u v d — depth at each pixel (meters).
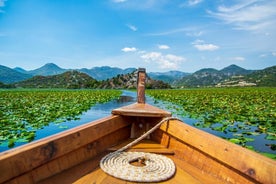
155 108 3.66
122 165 2.33
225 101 16.11
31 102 15.28
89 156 2.62
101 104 15.38
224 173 2.07
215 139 2.18
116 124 3.14
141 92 4.54
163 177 2.08
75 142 2.31
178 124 2.78
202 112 10.07
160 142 3.22
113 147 2.98
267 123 7.33
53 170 2.09
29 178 1.81
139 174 2.13
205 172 2.28
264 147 5.21
